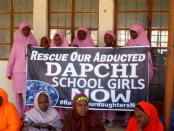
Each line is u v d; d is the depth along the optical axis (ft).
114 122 15.79
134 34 14.66
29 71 14.34
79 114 9.96
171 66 9.89
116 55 13.69
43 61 14.24
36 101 10.99
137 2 17.33
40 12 18.12
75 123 10.07
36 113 10.96
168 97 10.05
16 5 18.79
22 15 18.74
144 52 13.41
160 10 17.12
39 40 18.20
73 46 15.39
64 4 18.22
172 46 9.83
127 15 17.49
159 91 17.52
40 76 14.26
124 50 13.60
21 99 15.89
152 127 9.65
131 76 13.56
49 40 16.51
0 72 18.88
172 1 9.74
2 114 10.78
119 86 13.67
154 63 17.46
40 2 18.08
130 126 10.34
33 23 18.28
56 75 14.15
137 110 9.65
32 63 14.30
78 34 16.22
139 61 13.46
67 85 14.07
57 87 14.16
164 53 17.28
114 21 17.60
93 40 18.07
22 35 15.70
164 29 17.16
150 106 9.67
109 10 17.31
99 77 13.83
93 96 13.89
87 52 13.93
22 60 15.33
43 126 10.78
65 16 18.26
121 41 17.66
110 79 13.74
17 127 10.78
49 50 14.23
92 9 17.90
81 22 18.13
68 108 15.24
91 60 13.89
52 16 18.43
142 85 13.47
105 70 13.78
